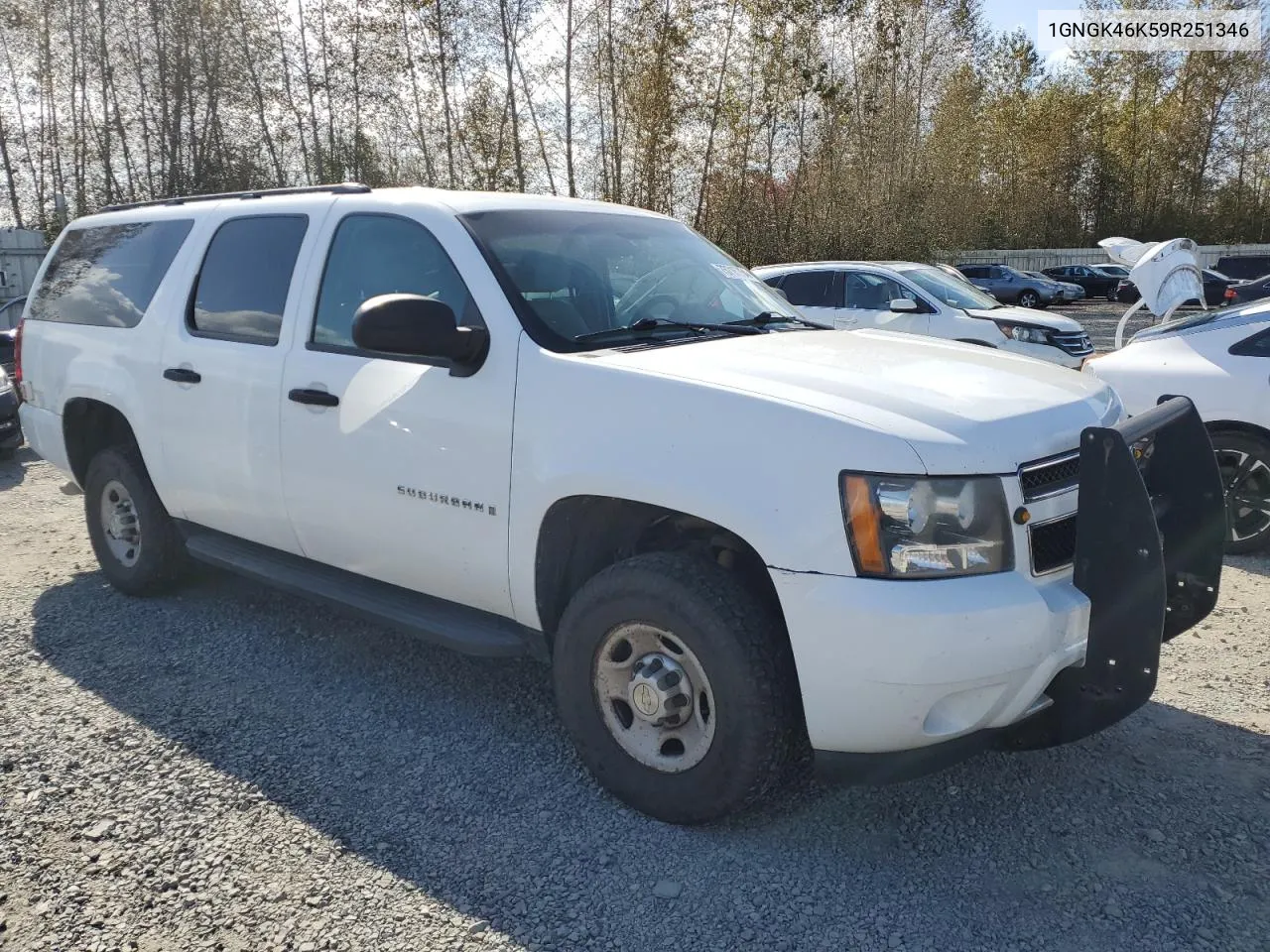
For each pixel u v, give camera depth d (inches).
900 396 108.6
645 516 121.7
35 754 134.8
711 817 112.7
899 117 1201.4
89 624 183.8
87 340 190.2
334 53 1008.2
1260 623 179.8
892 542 98.1
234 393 156.8
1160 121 1838.1
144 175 1138.7
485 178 1007.6
